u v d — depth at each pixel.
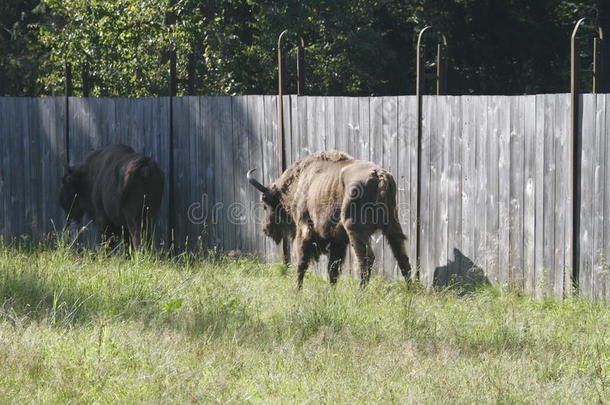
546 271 33.50
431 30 92.75
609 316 29.72
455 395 20.42
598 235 31.83
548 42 96.56
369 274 34.41
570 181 32.47
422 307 30.69
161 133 48.06
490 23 97.12
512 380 21.52
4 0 96.44
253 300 32.06
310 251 36.84
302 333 26.36
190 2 74.12
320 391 20.75
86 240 51.53
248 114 44.19
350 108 40.00
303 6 77.19
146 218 44.41
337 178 35.22
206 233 46.53
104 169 46.00
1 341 23.19
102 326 24.73
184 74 72.06
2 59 92.50
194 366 22.39
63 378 20.61
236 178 44.97
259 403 20.20
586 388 21.28
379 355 23.94
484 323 28.55
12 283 32.03
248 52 77.38
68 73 51.81
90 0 72.19
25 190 53.94
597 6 90.56
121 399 19.91
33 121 53.34
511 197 34.62
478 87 101.75
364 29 82.25
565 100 32.62
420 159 37.62
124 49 71.31
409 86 96.25
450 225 36.84
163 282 33.19
